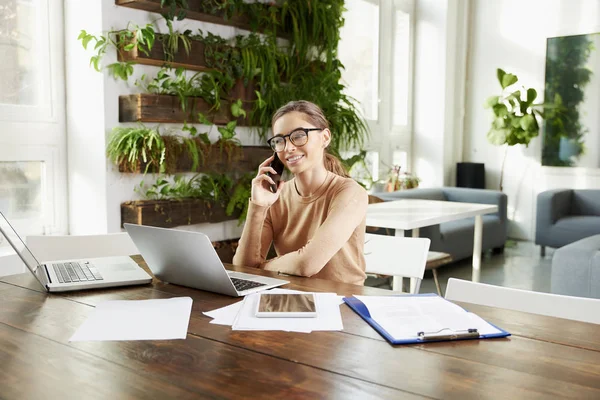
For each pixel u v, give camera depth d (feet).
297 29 14.11
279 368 3.35
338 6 15.17
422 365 3.40
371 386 3.09
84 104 10.91
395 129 21.06
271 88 13.51
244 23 13.15
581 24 20.04
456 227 16.66
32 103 10.69
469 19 22.38
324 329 4.05
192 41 11.80
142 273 5.62
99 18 10.53
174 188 11.70
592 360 3.50
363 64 19.29
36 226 10.77
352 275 6.07
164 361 3.45
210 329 4.07
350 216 5.85
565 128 20.53
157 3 10.80
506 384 3.13
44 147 10.83
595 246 11.23
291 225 6.41
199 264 4.92
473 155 22.67
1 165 10.19
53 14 10.81
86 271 5.67
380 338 3.87
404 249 7.41
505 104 20.97
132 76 11.23
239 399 2.92
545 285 14.32
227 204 12.60
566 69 20.42
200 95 11.97
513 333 4.01
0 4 10.09
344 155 18.52
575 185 20.49
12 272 9.80
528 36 21.18
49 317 4.37
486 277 15.20
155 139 10.87
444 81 21.39
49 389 3.05
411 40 21.76
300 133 5.91
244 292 4.97
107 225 10.88
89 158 10.95
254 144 13.94
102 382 3.14
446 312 4.34
